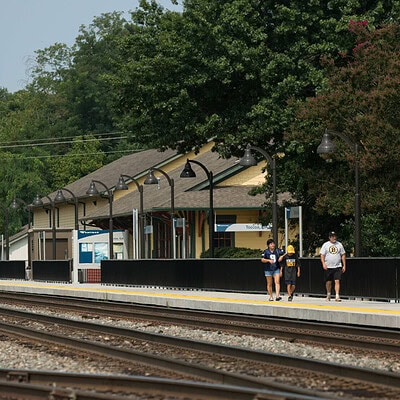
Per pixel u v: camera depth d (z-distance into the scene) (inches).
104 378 832.9
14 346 1261.1
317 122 2539.4
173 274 2536.9
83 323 1536.7
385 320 1453.0
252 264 2209.6
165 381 789.9
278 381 887.1
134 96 2832.2
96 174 5492.1
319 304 1781.5
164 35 2792.8
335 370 917.2
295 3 2775.6
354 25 2588.6
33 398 782.5
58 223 5472.4
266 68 2711.6
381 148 2295.8
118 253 3221.0
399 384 832.9
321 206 2539.4
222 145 2832.2
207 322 1589.6
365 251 2549.2
